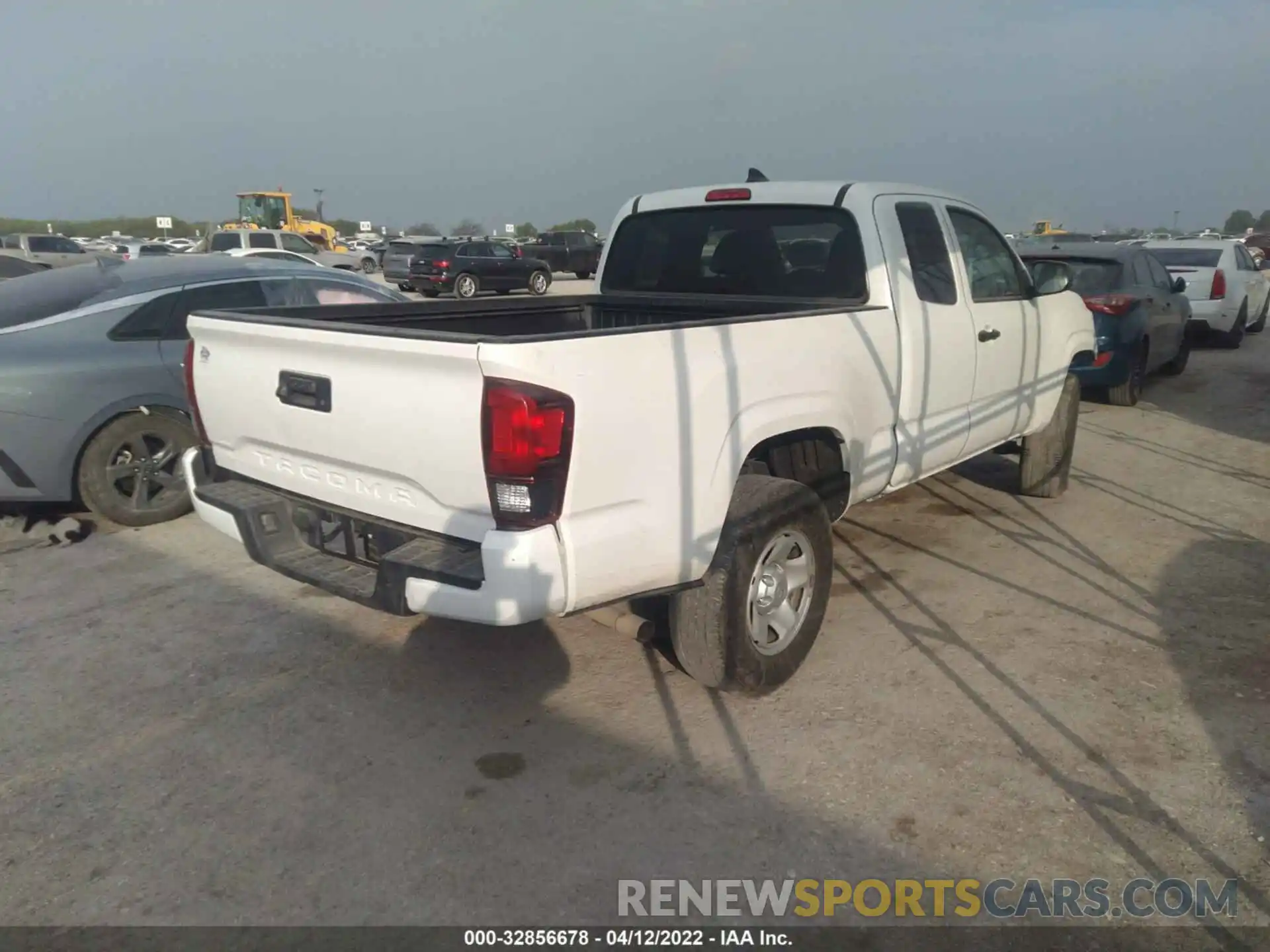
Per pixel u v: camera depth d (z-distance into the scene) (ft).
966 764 11.03
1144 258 33.99
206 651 14.11
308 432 11.28
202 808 10.36
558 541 9.61
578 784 10.76
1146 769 10.94
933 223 16.17
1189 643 14.16
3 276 48.78
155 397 19.11
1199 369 41.60
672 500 10.67
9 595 16.19
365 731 11.94
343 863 9.48
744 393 11.50
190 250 120.47
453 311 16.08
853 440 13.79
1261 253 110.63
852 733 11.73
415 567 9.82
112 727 12.01
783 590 12.60
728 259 16.79
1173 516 20.38
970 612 15.33
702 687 12.96
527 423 9.19
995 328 17.24
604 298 18.15
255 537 11.71
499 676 13.37
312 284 22.08
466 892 9.08
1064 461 21.06
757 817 10.14
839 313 13.39
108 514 19.15
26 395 17.69
